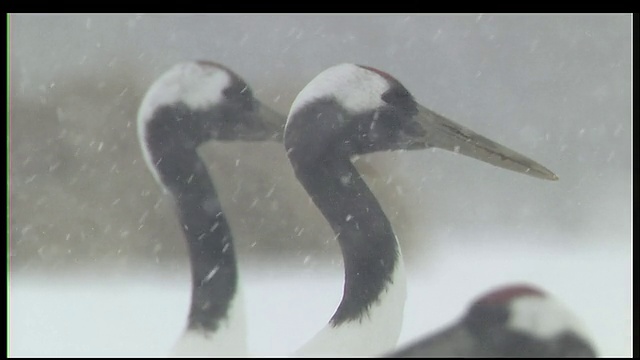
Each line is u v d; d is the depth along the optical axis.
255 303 10.69
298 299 10.70
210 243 6.36
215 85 6.55
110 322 10.70
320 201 6.18
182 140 6.52
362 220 6.07
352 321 5.90
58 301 11.22
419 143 6.25
